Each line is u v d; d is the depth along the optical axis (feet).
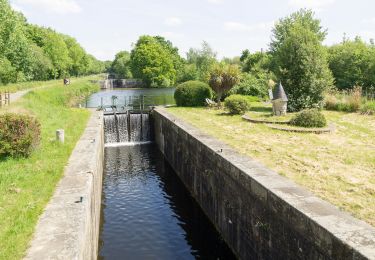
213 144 49.75
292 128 62.13
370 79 128.16
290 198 27.86
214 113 86.53
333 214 24.68
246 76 117.60
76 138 59.00
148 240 43.80
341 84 133.39
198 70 244.22
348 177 36.01
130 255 40.32
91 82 247.91
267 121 69.62
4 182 34.86
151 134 101.14
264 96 112.78
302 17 124.67
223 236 43.11
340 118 74.49
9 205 29.86
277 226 28.84
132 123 99.14
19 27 131.13
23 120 43.96
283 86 84.12
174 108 98.48
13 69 150.10
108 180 67.46
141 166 77.10
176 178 68.80
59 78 254.88
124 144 98.07
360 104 83.30
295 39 83.61
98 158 53.21
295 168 39.14
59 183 35.65
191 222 48.88
